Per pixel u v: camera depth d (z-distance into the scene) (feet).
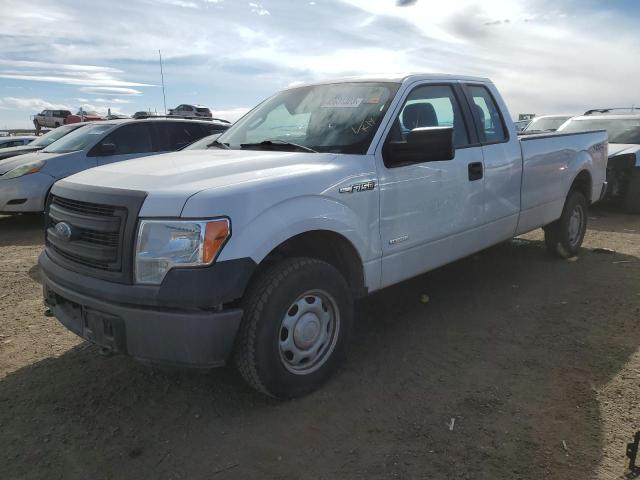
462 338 13.12
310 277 9.97
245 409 10.02
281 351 9.92
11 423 9.57
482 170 14.46
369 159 11.35
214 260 8.67
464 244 14.29
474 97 15.21
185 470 8.34
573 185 20.71
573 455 8.57
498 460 8.46
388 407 10.02
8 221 30.27
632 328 13.64
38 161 26.94
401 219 12.05
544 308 15.10
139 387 10.84
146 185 9.37
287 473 8.25
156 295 8.61
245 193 9.15
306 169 10.42
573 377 11.10
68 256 10.02
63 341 13.02
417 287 17.03
